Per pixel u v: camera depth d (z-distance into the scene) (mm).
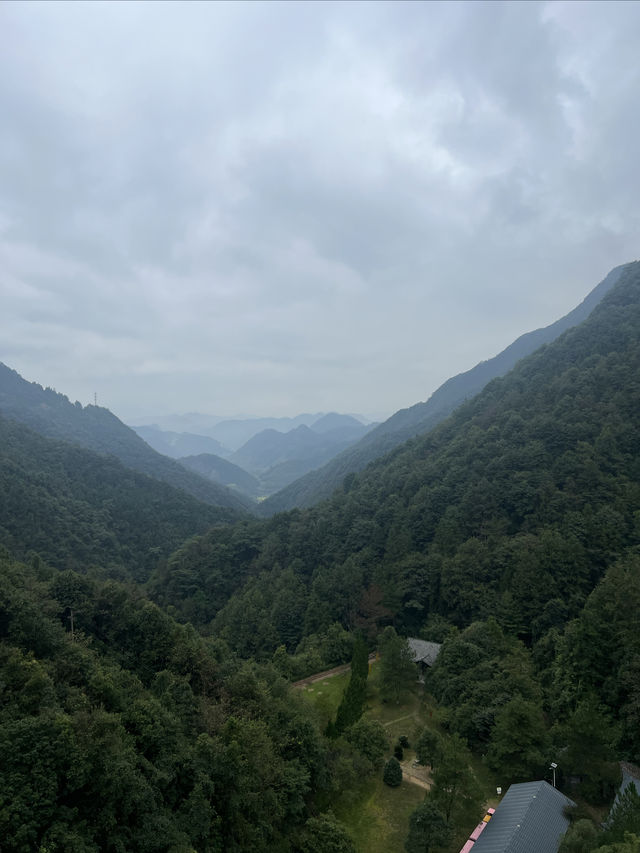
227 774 30062
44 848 21094
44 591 46344
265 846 29891
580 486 72562
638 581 44625
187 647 44688
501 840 29969
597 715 34906
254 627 79688
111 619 48656
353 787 38625
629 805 27594
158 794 27328
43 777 23031
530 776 36562
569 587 59344
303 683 59562
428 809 31016
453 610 68812
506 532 75188
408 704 52375
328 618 75500
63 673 34875
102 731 26797
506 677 45250
